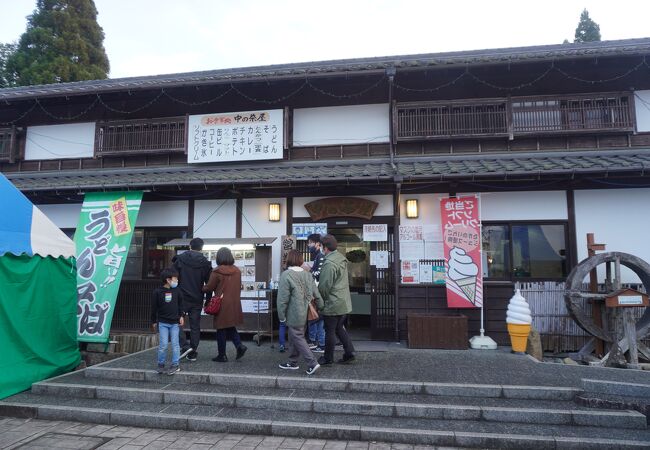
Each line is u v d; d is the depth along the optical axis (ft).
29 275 19.99
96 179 30.96
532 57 27.86
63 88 36.83
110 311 25.71
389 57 34.50
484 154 30.32
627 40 31.37
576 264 26.25
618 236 26.21
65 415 16.78
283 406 16.63
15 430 15.78
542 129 29.60
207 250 27.96
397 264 26.99
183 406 17.11
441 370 19.45
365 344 25.76
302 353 18.78
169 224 30.45
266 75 30.55
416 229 27.32
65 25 60.54
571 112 29.66
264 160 32.53
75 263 23.36
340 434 14.79
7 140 36.65
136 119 34.55
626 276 26.08
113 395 18.02
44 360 20.58
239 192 29.53
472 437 14.08
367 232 27.73
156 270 30.40
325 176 26.18
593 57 27.53
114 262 26.84
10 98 33.99
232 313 20.80
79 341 25.55
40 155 36.78
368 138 31.99
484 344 24.23
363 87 32.27
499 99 30.07
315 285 20.01
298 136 32.86
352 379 18.03
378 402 16.22
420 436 14.37
